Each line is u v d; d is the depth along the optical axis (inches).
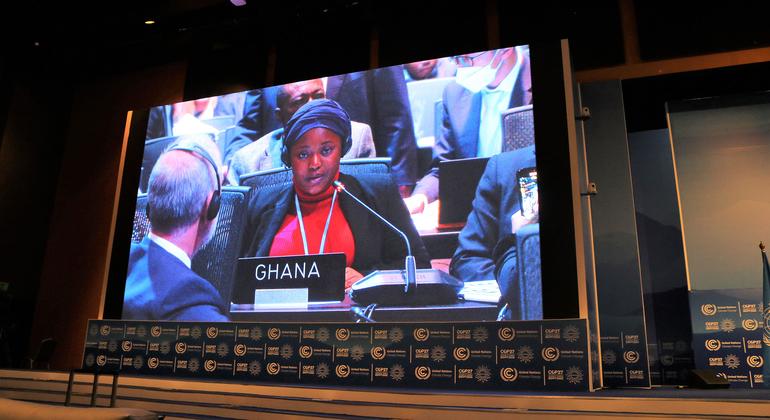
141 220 207.2
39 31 257.3
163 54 277.3
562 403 118.1
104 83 294.0
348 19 249.1
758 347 187.2
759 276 202.1
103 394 161.3
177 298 194.9
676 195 219.1
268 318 181.6
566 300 149.4
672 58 223.1
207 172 203.3
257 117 201.9
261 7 239.9
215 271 192.9
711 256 208.7
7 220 261.3
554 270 152.5
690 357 207.0
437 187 172.2
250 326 179.3
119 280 203.5
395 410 128.0
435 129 177.2
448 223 168.6
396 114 183.5
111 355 193.8
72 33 258.5
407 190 175.9
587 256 170.4
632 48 228.1
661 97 229.3
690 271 209.8
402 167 178.4
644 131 229.8
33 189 273.9
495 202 164.2
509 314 154.9
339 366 165.3
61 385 169.2
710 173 216.1
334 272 177.8
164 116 214.4
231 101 206.7
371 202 179.3
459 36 235.1
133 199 210.4
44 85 283.6
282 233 187.9
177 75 280.7
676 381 206.8
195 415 144.5
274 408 140.6
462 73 178.1
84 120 292.0
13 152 266.5
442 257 166.9
